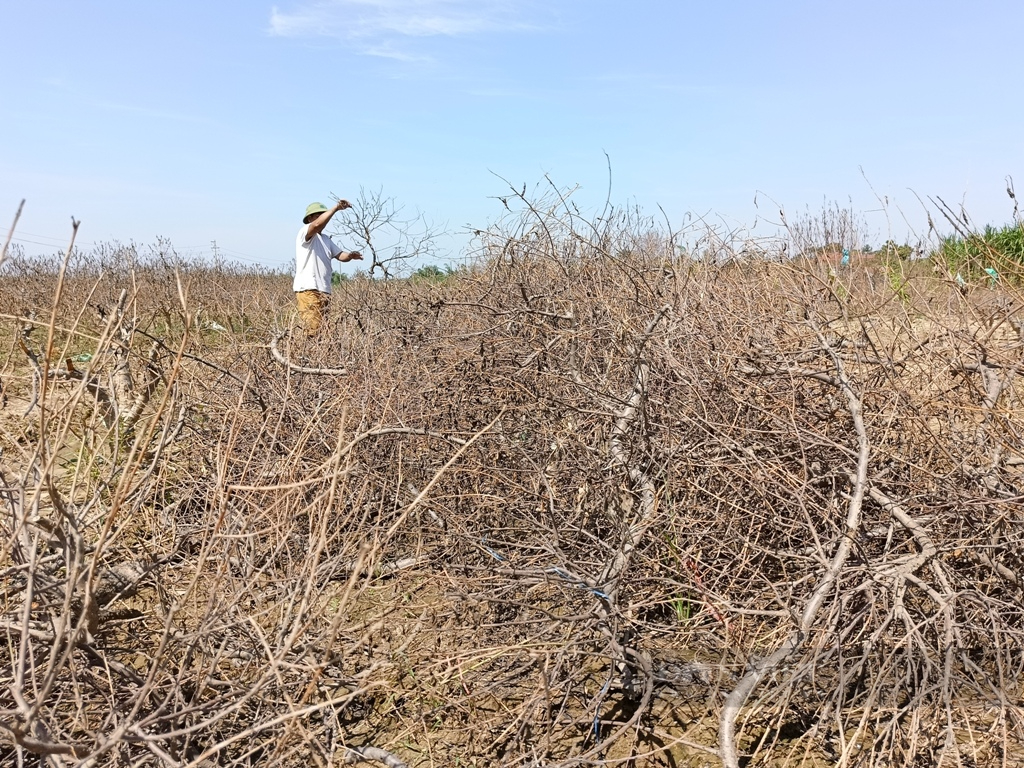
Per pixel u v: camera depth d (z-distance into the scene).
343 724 2.45
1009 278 2.68
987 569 2.42
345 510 3.12
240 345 4.09
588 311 3.55
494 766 2.19
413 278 5.98
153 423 1.71
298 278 6.04
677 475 2.86
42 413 1.67
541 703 2.21
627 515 2.81
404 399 3.50
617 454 2.93
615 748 2.31
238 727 2.14
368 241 5.78
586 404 3.27
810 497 2.52
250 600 2.37
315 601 2.21
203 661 2.08
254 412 3.57
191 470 3.66
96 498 2.26
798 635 2.02
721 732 1.75
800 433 2.55
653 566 2.72
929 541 2.16
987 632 2.24
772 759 2.20
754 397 2.93
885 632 2.16
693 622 2.58
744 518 2.73
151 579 2.46
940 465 2.74
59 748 1.45
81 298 10.72
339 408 3.36
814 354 2.92
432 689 2.41
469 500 3.22
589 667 2.70
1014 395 2.64
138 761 1.73
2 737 1.69
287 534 2.22
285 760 2.00
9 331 7.35
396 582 2.77
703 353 3.04
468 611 2.71
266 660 2.13
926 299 2.94
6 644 2.14
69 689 2.08
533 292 4.14
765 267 3.36
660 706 2.45
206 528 2.39
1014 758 2.03
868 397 2.82
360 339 4.42
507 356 3.66
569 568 2.73
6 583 2.05
